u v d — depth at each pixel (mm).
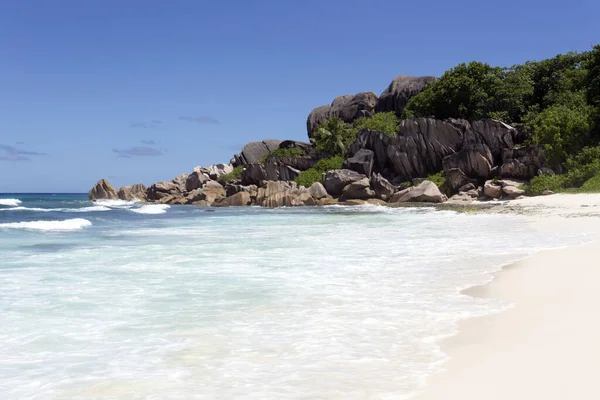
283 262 13359
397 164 62594
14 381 5242
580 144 51500
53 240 19656
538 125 56156
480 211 35188
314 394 4746
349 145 71812
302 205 59781
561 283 9508
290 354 5961
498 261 12805
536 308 7742
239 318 7668
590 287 9023
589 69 58844
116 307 8469
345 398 4633
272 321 7469
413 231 22359
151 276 11375
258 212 46312
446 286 9875
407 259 13633
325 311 8023
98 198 91938
